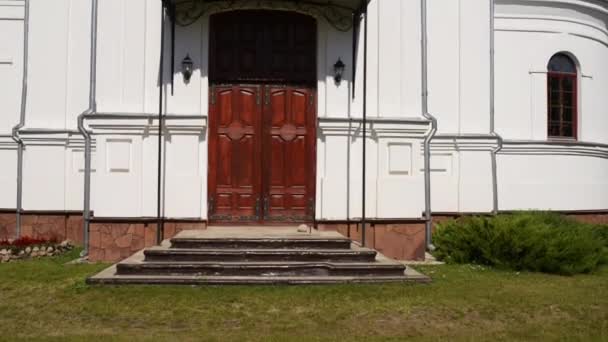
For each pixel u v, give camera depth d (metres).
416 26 11.92
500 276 9.72
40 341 6.45
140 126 10.89
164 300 7.82
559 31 14.88
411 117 11.77
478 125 13.70
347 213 11.35
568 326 7.30
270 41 11.56
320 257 9.06
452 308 7.77
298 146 11.55
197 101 11.14
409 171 11.58
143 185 10.93
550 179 14.70
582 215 15.19
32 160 12.76
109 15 11.13
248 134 11.49
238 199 11.45
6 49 13.30
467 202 13.48
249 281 8.41
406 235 11.52
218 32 11.50
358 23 11.57
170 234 10.95
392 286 8.55
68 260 11.09
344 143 11.40
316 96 11.55
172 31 11.12
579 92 15.30
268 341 6.51
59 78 12.77
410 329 7.08
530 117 14.64
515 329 7.15
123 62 11.11
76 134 12.75
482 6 13.78
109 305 7.66
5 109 13.26
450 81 13.68
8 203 13.06
